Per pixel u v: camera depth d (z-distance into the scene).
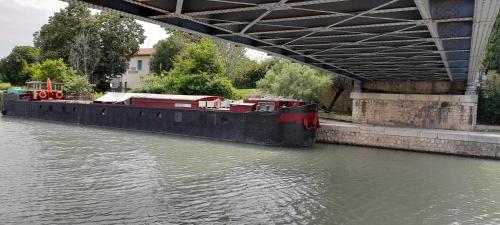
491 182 17.77
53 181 15.05
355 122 33.78
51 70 48.06
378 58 19.56
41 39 58.81
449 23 12.46
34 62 64.44
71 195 13.37
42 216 11.30
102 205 12.45
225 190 14.74
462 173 19.64
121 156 20.50
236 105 27.94
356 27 11.88
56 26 55.19
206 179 16.25
